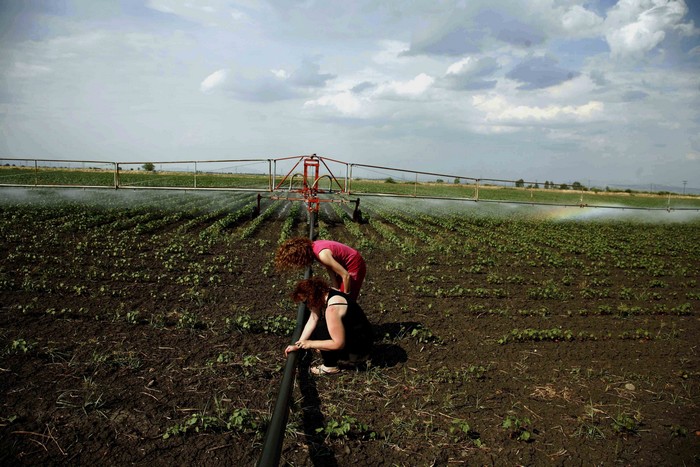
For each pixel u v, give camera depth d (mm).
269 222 18844
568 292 10125
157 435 4172
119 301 7758
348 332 5445
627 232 22688
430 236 17391
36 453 3838
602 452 4316
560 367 6113
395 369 5801
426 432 4410
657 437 4590
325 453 4074
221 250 12531
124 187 21312
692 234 23203
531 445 4367
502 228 21359
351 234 16688
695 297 10227
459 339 6934
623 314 8695
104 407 4562
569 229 22672
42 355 5531
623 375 5949
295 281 9453
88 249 11633
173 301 7926
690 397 5438
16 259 10195
